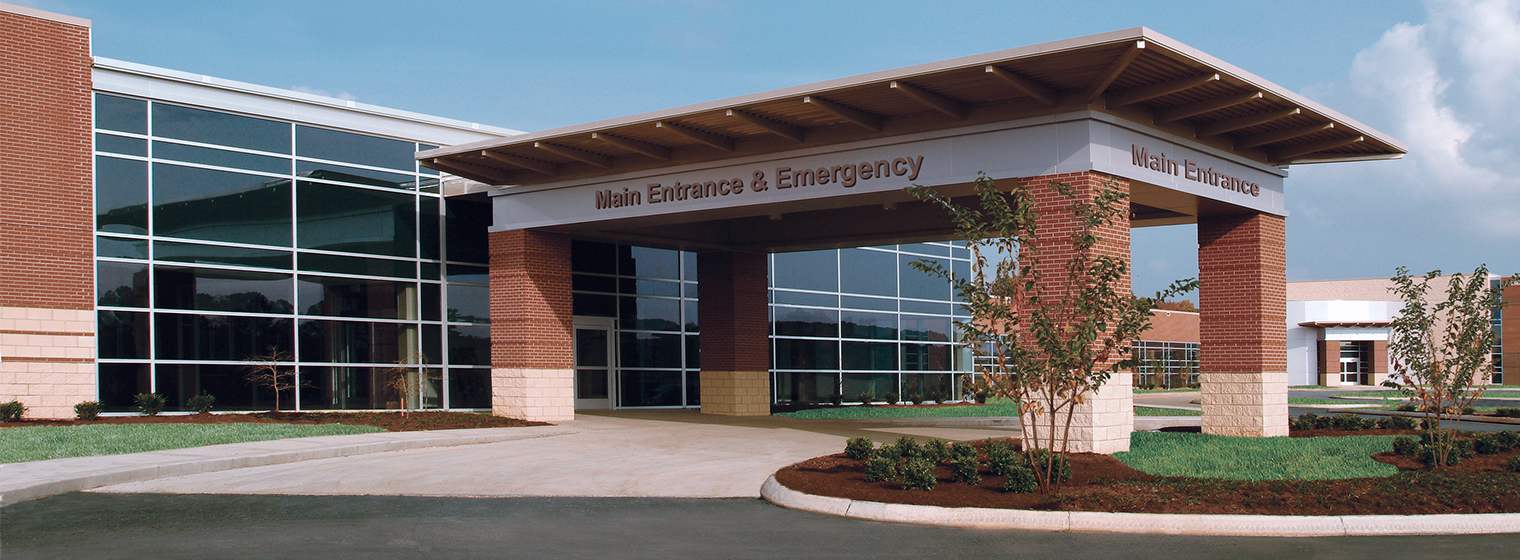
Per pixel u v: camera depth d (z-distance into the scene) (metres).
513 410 24.22
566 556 9.98
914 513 12.23
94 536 10.89
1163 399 47.25
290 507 13.10
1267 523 11.47
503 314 24.59
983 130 18.06
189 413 23.12
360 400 25.86
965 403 38.31
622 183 22.80
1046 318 12.88
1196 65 16.11
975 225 13.31
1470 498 12.31
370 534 11.09
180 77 23.52
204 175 23.84
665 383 31.64
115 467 15.42
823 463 15.54
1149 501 12.35
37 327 21.58
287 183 25.02
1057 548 10.58
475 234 28.25
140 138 23.05
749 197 20.88
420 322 26.98
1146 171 18.19
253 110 24.50
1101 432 17.02
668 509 13.12
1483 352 15.72
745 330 29.69
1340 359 78.88
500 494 14.38
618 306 30.58
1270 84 17.34
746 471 16.22
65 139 22.09
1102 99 17.39
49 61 21.97
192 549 10.16
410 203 27.08
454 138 28.00
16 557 9.77
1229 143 20.39
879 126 19.19
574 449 19.05
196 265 23.61
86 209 22.27
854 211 27.11
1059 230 17.17
